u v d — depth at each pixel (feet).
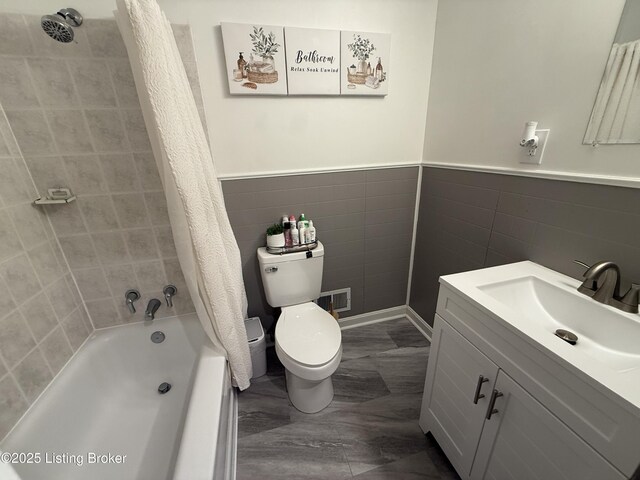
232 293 4.02
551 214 3.46
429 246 5.92
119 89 3.65
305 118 4.84
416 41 4.98
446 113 5.01
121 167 3.98
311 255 5.05
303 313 5.00
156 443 3.89
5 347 3.10
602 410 1.90
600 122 2.85
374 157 5.51
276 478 3.76
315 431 4.36
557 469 2.29
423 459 3.94
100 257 4.28
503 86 3.88
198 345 4.82
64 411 3.61
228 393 4.19
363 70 4.78
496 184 4.17
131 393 4.60
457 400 3.40
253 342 5.02
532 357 2.35
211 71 4.23
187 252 3.37
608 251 2.93
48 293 3.76
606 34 2.70
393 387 5.10
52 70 3.39
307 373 3.93
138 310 4.73
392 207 5.97
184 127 3.05
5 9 3.21
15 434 3.04
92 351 4.25
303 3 4.24
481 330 2.88
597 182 2.92
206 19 3.99
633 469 1.78
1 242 3.17
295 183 5.16
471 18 4.23
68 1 3.43
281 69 4.40
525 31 3.49
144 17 2.49
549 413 2.27
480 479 3.17
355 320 6.70
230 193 4.89
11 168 3.39
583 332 2.90
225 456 3.61
